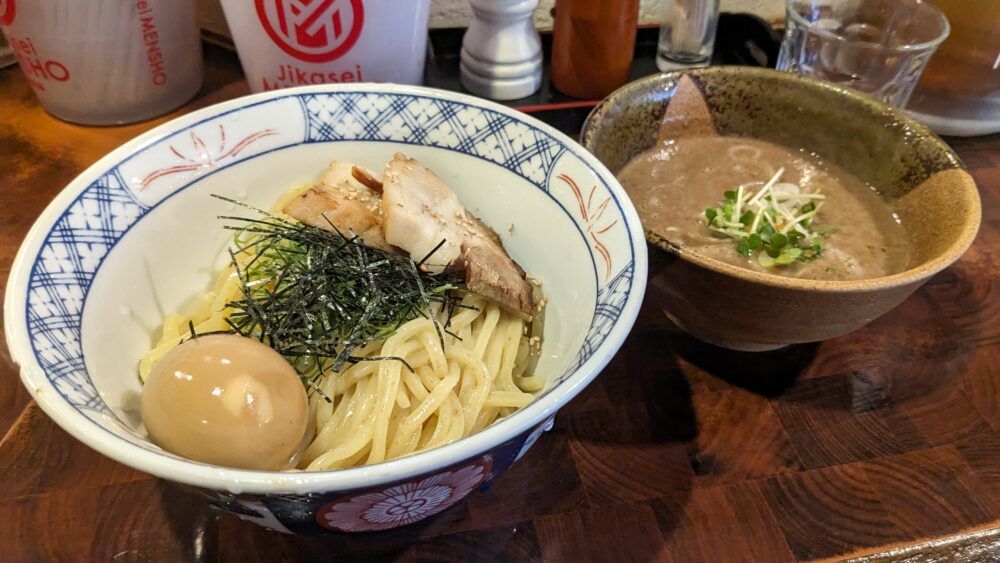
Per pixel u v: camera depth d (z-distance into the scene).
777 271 0.30
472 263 0.26
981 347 0.31
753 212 0.33
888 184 0.33
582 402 0.28
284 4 0.32
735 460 0.26
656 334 0.31
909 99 0.44
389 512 0.19
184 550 0.23
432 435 0.24
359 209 0.27
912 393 0.29
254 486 0.16
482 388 0.25
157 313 0.26
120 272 0.24
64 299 0.21
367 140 0.29
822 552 0.24
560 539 0.24
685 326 0.30
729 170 0.36
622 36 0.40
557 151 0.26
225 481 0.16
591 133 0.29
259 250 0.28
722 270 0.24
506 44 0.40
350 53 0.34
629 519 0.24
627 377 0.29
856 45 0.38
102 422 0.17
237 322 0.25
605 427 0.27
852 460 0.27
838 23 0.44
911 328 0.32
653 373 0.30
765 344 0.28
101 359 0.22
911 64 0.39
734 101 0.36
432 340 0.26
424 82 0.43
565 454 0.26
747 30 0.48
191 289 0.27
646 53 0.48
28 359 0.18
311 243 0.27
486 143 0.28
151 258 0.25
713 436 0.27
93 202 0.23
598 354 0.19
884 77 0.40
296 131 0.28
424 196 0.27
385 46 0.35
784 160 0.36
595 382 0.29
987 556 0.24
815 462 0.27
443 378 0.25
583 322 0.23
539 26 0.50
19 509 0.24
